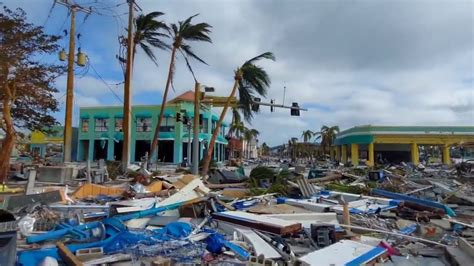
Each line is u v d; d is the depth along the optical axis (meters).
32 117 19.83
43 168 15.59
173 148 43.78
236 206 10.31
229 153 65.12
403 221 9.31
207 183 16.75
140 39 23.97
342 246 6.33
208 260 5.82
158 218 8.49
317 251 6.07
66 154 19.52
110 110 45.84
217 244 6.36
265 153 150.00
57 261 5.43
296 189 13.99
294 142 109.81
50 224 7.28
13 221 6.23
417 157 50.47
